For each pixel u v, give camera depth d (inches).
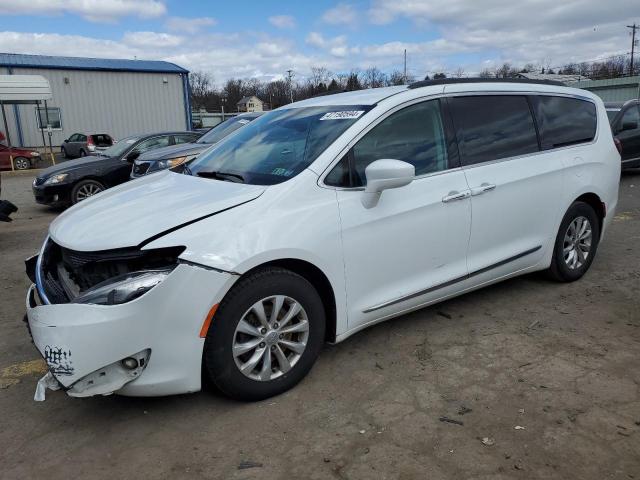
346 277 131.6
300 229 122.3
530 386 127.4
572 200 183.8
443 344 150.3
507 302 179.3
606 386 126.5
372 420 115.6
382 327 161.8
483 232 158.9
